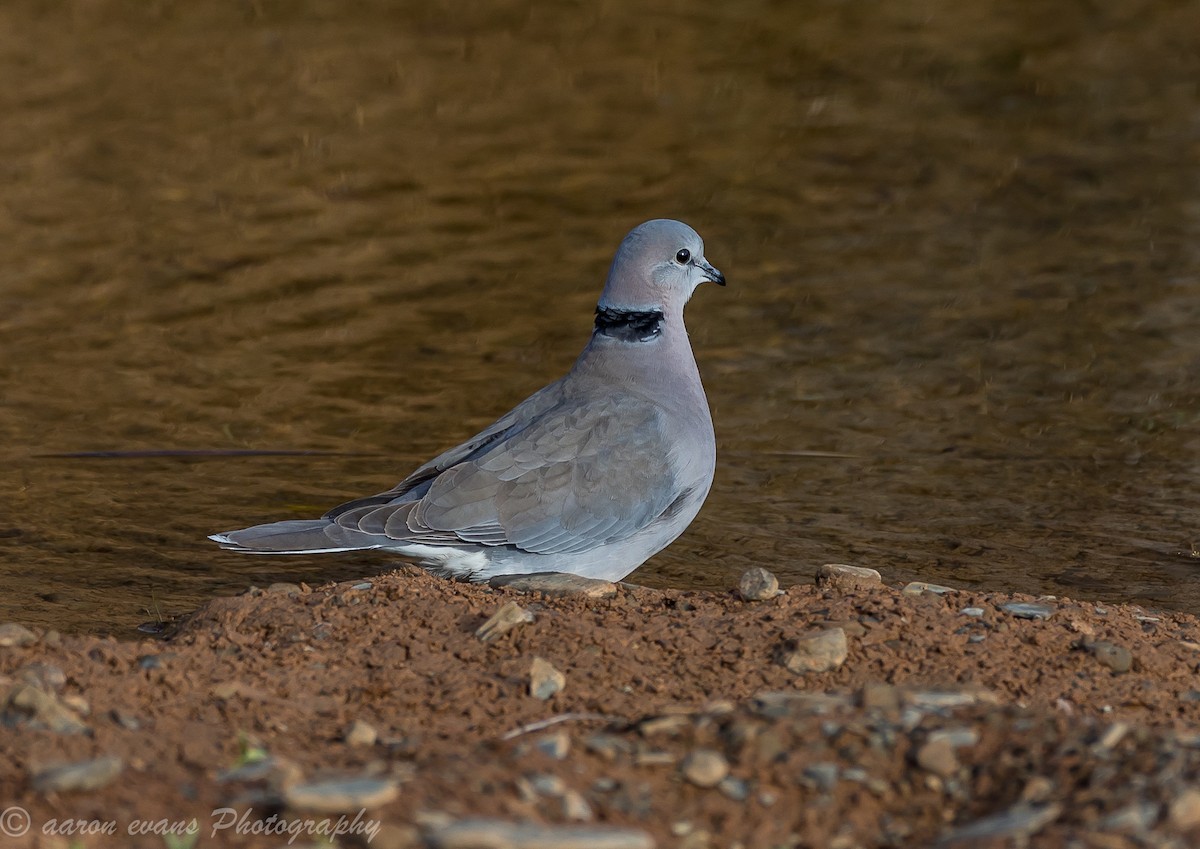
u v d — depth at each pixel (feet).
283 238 65.41
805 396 51.19
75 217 67.05
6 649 28.07
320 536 34.30
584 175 72.08
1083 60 86.43
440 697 27.48
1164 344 54.85
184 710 26.32
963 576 38.83
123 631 35.09
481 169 72.74
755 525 42.04
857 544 40.86
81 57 85.15
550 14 94.27
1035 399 50.90
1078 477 45.27
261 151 74.43
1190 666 30.17
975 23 92.73
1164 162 72.64
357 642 30.04
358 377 52.85
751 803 23.26
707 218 67.36
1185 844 21.39
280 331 56.80
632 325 37.65
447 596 32.37
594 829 21.40
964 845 21.88
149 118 77.87
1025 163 73.00
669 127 77.66
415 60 86.33
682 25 92.63
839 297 59.67
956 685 27.71
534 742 24.50
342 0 96.12
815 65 86.22
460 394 51.42
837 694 26.94
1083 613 32.65
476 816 21.89
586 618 31.19
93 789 22.52
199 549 40.57
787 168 72.84
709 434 37.86
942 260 63.10
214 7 94.17
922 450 47.16
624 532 36.14
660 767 24.08
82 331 56.39
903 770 24.07
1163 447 47.32
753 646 30.04
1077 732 24.54
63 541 40.68
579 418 36.19
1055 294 59.52
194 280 61.26
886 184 71.05
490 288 60.85
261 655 29.22
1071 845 21.49
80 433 48.08
